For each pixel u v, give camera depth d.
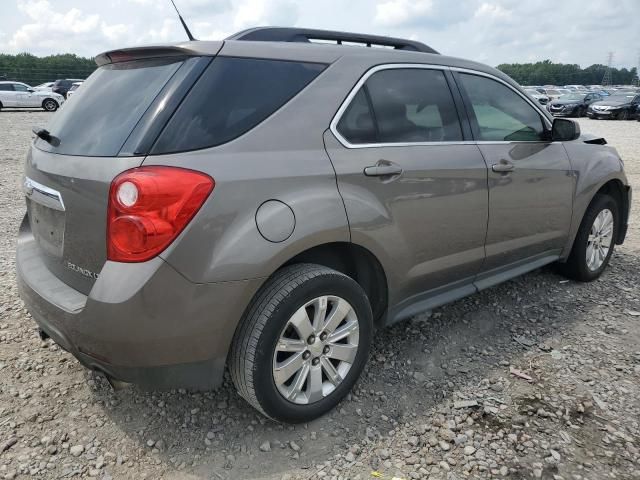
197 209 2.11
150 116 2.21
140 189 2.04
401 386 2.94
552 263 4.59
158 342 2.13
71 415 2.66
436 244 3.05
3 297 3.96
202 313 2.17
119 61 2.66
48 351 3.23
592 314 3.84
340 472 2.31
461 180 3.09
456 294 3.36
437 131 3.10
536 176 3.61
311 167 2.46
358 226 2.58
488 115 3.44
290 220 2.33
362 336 2.70
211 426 2.60
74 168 2.28
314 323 2.49
